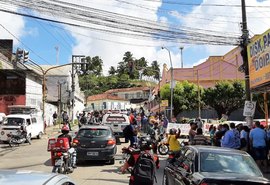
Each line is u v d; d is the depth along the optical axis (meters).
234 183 6.89
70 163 14.16
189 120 39.66
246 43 18.14
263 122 28.70
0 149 23.88
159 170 15.05
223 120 32.12
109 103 89.88
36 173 4.05
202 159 7.91
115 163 16.97
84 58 39.09
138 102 113.94
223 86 54.47
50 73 70.00
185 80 60.41
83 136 16.33
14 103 44.56
